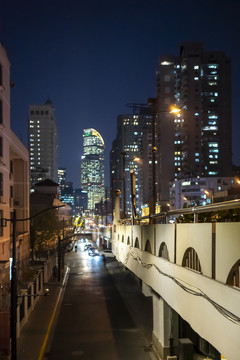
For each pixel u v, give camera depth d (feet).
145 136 632.38
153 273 56.08
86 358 68.90
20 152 158.40
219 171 487.61
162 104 500.74
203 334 32.63
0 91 112.88
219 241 30.09
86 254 301.84
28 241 177.37
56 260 221.05
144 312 107.45
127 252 88.12
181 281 39.83
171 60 509.76
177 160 501.56
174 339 66.13
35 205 299.79
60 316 102.78
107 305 117.08
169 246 46.70
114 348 74.79
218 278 30.22
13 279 56.39
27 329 86.58
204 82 502.79
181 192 403.54
